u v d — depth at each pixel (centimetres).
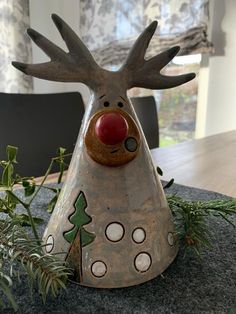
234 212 37
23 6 190
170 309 27
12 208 37
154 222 31
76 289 29
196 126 210
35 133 101
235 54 189
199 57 200
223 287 30
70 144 110
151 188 31
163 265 31
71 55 29
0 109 94
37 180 68
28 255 25
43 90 228
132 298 28
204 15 182
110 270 29
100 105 30
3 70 188
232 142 123
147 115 152
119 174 29
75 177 30
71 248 29
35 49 210
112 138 28
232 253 36
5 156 92
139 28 206
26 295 28
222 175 75
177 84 31
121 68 31
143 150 31
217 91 199
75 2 235
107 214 29
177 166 83
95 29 225
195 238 34
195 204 38
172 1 190
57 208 32
